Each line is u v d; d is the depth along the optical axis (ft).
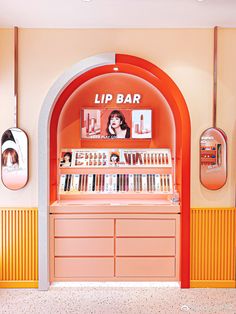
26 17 11.06
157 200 13.37
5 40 12.05
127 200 13.37
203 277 12.19
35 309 10.56
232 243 12.17
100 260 12.20
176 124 12.90
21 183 12.03
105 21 11.43
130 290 11.93
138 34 12.06
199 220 12.12
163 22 11.53
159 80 12.09
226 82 12.13
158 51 12.09
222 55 12.10
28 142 12.07
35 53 12.05
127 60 11.86
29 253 12.13
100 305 10.82
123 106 13.44
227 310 10.50
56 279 12.16
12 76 12.09
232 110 12.17
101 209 12.16
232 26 11.94
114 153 13.17
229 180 12.22
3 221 12.10
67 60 12.06
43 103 11.87
